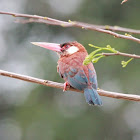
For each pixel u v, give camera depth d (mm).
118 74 14336
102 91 6828
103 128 14781
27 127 14695
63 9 15898
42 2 16125
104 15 15477
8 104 15508
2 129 14984
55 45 8547
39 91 15273
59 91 15289
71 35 15805
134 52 13781
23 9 16203
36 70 15039
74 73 7238
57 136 14336
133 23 15242
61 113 14922
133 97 6531
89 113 14969
